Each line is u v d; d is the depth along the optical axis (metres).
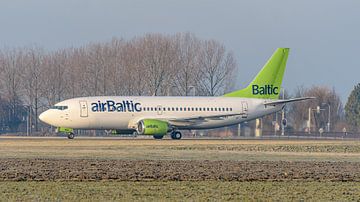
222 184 128.50
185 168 157.25
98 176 138.50
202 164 168.38
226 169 156.00
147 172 146.88
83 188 120.06
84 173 143.50
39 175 139.88
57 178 135.12
